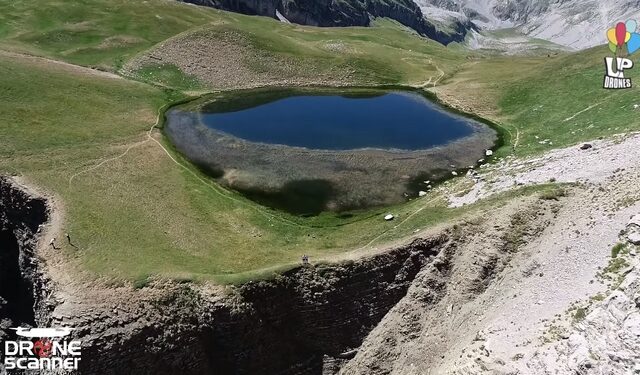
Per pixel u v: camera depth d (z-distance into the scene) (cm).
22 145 5806
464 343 3850
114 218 4844
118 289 3959
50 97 7244
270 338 4250
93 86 8069
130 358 3731
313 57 10519
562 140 6562
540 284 3878
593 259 3738
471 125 7919
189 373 3978
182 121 7744
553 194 4709
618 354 2684
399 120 8150
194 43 10025
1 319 4647
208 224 5175
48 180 5225
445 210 5225
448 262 4547
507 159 6450
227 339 4066
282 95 9219
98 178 5531
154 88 8825
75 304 3803
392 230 5012
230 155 6744
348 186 6112
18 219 4994
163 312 3916
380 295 4484
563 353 2981
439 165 6606
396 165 6594
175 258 4456
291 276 4341
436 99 9175
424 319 4362
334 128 7756
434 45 15725
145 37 10369
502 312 3859
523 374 3050
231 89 9325
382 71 10456
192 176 6109
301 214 5575
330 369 4366
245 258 4638
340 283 4391
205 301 4031
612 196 4328
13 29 9750
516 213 4591
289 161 6644
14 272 4944
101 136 6588
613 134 5884
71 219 4681
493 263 4362
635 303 2867
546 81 8612
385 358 4284
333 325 4372
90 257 4278
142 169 6006
